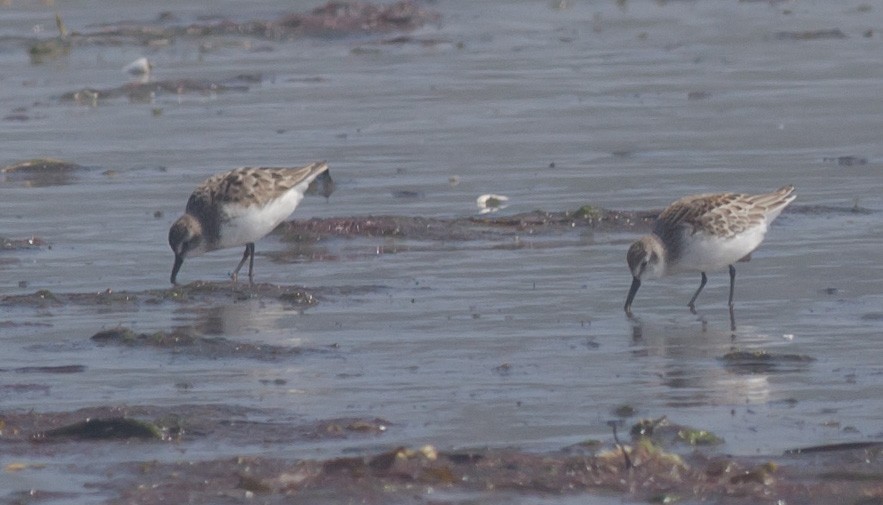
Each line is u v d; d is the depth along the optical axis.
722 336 14.41
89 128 26.97
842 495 10.04
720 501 10.02
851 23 38.22
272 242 18.97
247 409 12.12
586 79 31.28
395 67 33.41
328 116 27.73
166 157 24.36
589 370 13.27
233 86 31.22
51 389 12.80
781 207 16.42
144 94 30.38
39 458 11.02
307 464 10.64
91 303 15.95
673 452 10.95
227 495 10.20
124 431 11.48
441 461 10.68
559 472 10.52
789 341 14.14
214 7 42.84
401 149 24.67
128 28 38.78
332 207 20.80
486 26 39.44
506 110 28.03
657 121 26.62
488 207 20.61
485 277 16.95
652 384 12.79
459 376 13.11
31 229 19.56
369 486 10.30
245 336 14.59
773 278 16.67
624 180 22.08
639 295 16.14
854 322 14.76
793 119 26.47
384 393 12.61
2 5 43.31
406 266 17.56
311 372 13.28
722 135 25.27
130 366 13.54
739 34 37.06
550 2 43.50
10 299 15.98
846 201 20.33
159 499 10.13
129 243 18.84
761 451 10.94
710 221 15.74
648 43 36.12
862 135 24.92
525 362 13.55
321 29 38.59
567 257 17.88
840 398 12.26
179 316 15.42
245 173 17.50
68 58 35.31
